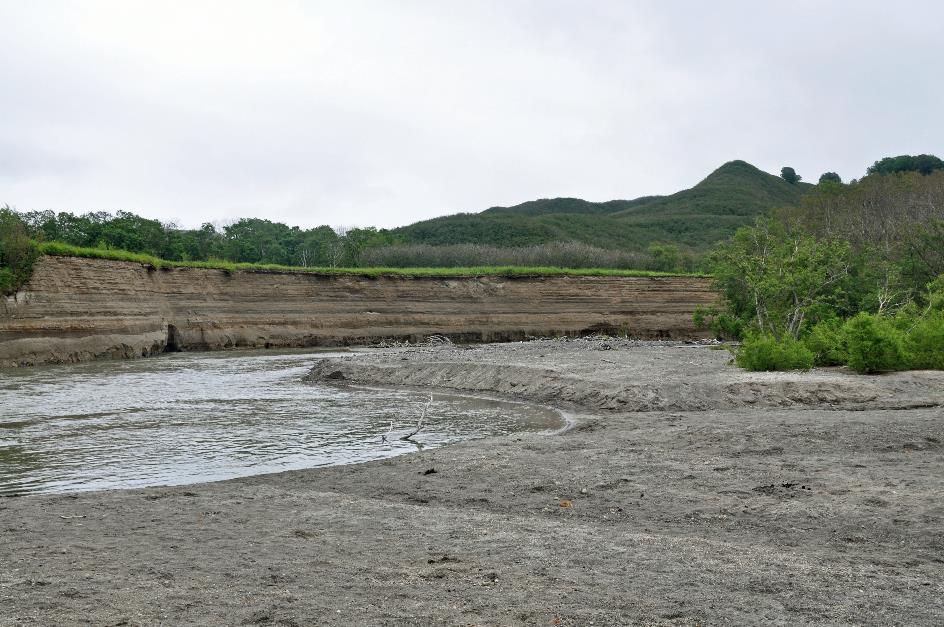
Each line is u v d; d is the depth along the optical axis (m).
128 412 20.67
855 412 17.55
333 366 30.64
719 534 8.60
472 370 26.56
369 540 8.22
